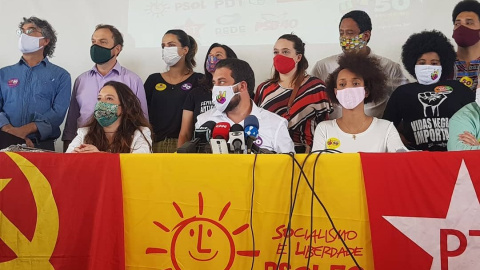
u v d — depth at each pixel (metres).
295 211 1.97
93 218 2.07
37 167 2.11
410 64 3.53
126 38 4.01
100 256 2.03
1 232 2.08
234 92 3.00
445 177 1.90
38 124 3.60
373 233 1.91
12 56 4.05
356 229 1.94
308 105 3.59
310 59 3.71
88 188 2.08
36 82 3.76
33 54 3.84
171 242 2.04
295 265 1.96
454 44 3.52
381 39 3.64
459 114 3.06
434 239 1.89
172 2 3.99
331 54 3.70
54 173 2.10
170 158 2.06
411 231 1.90
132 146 2.92
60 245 2.07
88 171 2.09
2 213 2.09
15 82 3.76
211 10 3.93
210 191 2.02
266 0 3.84
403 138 3.41
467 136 2.88
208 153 2.13
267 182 2.00
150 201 2.05
